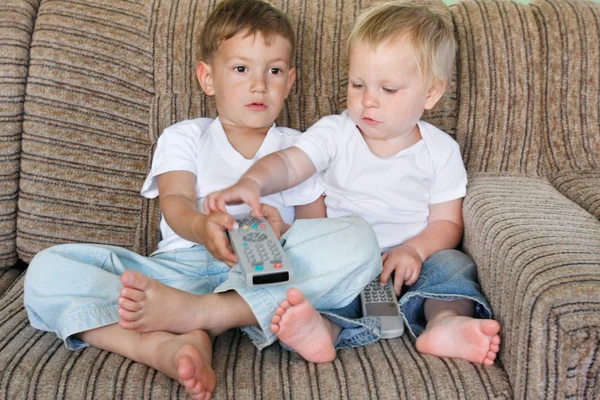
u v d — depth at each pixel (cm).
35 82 128
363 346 100
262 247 94
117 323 95
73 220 128
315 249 101
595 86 137
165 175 120
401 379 89
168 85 132
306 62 134
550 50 137
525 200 115
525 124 135
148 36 133
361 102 119
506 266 95
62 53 129
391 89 116
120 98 130
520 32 137
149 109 132
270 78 123
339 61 134
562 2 141
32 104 128
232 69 121
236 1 124
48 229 127
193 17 133
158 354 89
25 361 91
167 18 133
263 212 107
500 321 96
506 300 94
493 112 134
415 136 128
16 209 129
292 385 88
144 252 129
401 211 125
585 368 81
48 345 96
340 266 100
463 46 136
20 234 128
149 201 130
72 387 86
